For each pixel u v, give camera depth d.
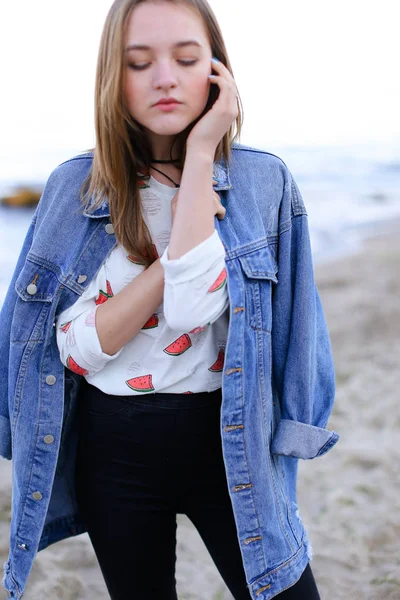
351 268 9.71
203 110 1.55
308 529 3.04
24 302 1.61
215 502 1.63
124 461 1.59
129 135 1.53
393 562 2.78
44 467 1.66
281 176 1.65
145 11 1.42
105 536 1.62
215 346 1.58
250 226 1.57
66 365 1.59
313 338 1.65
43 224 1.60
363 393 4.65
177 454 1.58
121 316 1.48
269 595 1.57
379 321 6.47
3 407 1.73
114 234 1.56
